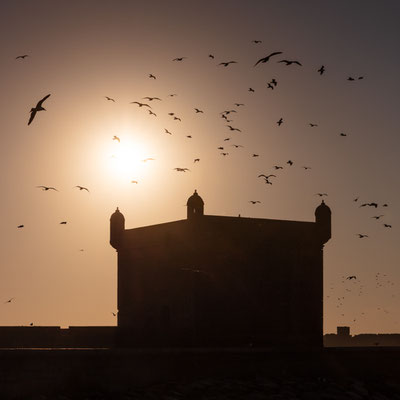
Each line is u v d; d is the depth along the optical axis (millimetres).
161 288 71188
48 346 73000
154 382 57031
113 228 75812
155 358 57250
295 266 72625
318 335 72938
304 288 72812
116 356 55875
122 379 55906
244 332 69562
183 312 68750
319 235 73688
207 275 68562
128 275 74875
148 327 72062
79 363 54812
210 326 68312
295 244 72688
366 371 64688
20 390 53031
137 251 74125
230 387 56812
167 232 70875
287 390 58000
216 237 69312
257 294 70500
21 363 53281
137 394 54531
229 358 60000
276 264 71750
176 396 54344
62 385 54156
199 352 58875
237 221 70375
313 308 73000
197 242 68438
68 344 73375
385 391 62031
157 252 71938
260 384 58312
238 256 70062
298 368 62281
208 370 59094
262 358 61094
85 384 54812
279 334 71062
